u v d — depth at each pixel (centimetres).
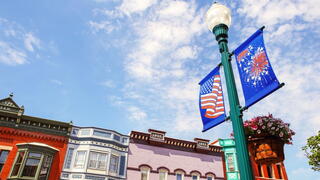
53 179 1870
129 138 2319
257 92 443
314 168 1845
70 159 2009
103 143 2120
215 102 551
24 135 1961
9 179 1747
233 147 2583
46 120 2064
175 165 2364
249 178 386
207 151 2581
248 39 508
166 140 2453
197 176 2402
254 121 554
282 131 526
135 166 2194
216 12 570
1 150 1850
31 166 1830
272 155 519
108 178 1995
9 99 2041
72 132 2117
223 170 2525
